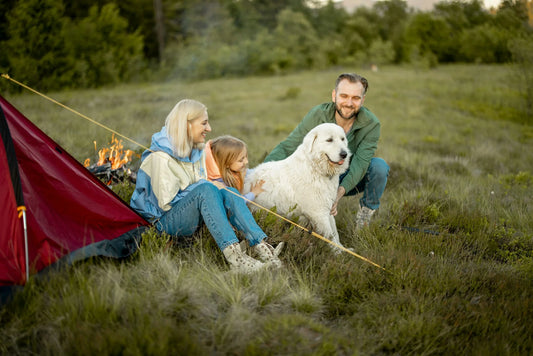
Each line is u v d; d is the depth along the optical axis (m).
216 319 2.44
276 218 3.55
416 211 4.45
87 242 2.81
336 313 2.68
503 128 12.98
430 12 33.12
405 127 12.39
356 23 38.62
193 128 3.13
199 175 3.30
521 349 2.31
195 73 30.12
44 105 11.42
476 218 4.29
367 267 3.11
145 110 11.88
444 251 3.59
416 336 2.35
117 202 3.04
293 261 3.18
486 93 18.16
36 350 2.09
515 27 17.11
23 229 2.45
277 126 11.33
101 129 7.91
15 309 2.27
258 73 31.89
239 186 3.64
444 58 32.41
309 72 31.88
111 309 2.30
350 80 3.87
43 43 18.61
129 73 25.81
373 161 4.12
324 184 3.69
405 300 2.67
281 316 2.38
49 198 2.80
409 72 27.17
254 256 3.21
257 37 35.19
